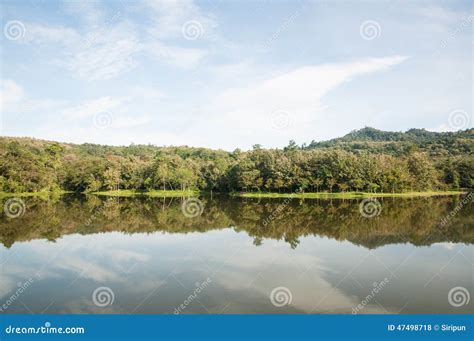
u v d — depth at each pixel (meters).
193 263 26.83
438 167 109.31
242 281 22.67
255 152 108.19
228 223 47.25
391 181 92.56
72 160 119.00
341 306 18.75
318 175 91.19
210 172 111.56
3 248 32.16
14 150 93.31
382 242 33.69
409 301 19.30
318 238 36.00
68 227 44.31
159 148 198.12
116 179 109.38
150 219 51.62
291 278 23.16
